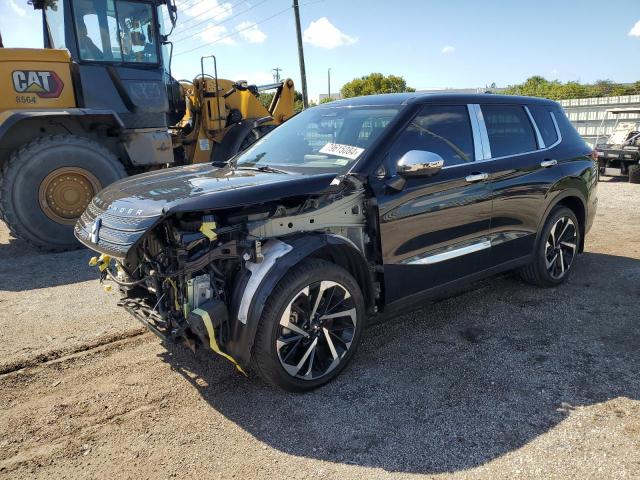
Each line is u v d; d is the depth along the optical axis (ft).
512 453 8.77
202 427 9.64
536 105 16.24
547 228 15.71
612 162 45.52
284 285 9.91
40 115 22.49
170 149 27.71
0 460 8.80
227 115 32.37
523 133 15.35
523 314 14.62
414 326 13.93
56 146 22.16
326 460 8.71
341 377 11.29
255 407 10.24
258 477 8.34
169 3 27.12
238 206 9.67
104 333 13.65
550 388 10.75
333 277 10.60
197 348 10.22
